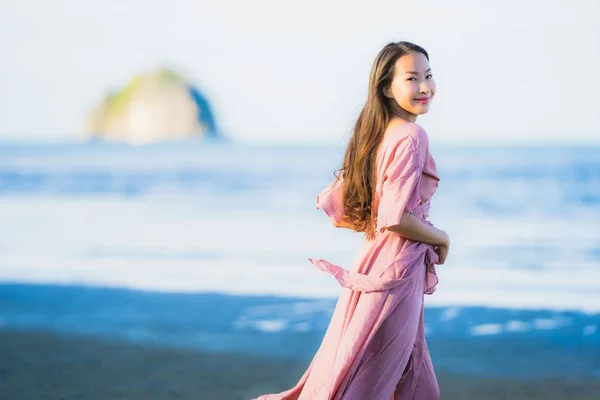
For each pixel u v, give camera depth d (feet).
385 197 11.46
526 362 21.88
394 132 11.80
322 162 147.13
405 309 11.57
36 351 23.13
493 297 32.94
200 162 151.84
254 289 34.68
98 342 24.27
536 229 58.65
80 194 91.97
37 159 164.25
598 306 30.68
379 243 11.89
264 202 82.48
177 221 65.87
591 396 18.42
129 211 74.13
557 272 39.45
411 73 11.95
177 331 26.03
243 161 152.35
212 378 19.99
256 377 20.17
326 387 11.51
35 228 60.03
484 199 80.69
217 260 43.98
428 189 11.91
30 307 30.53
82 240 52.75
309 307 30.35
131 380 19.81
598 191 85.71
